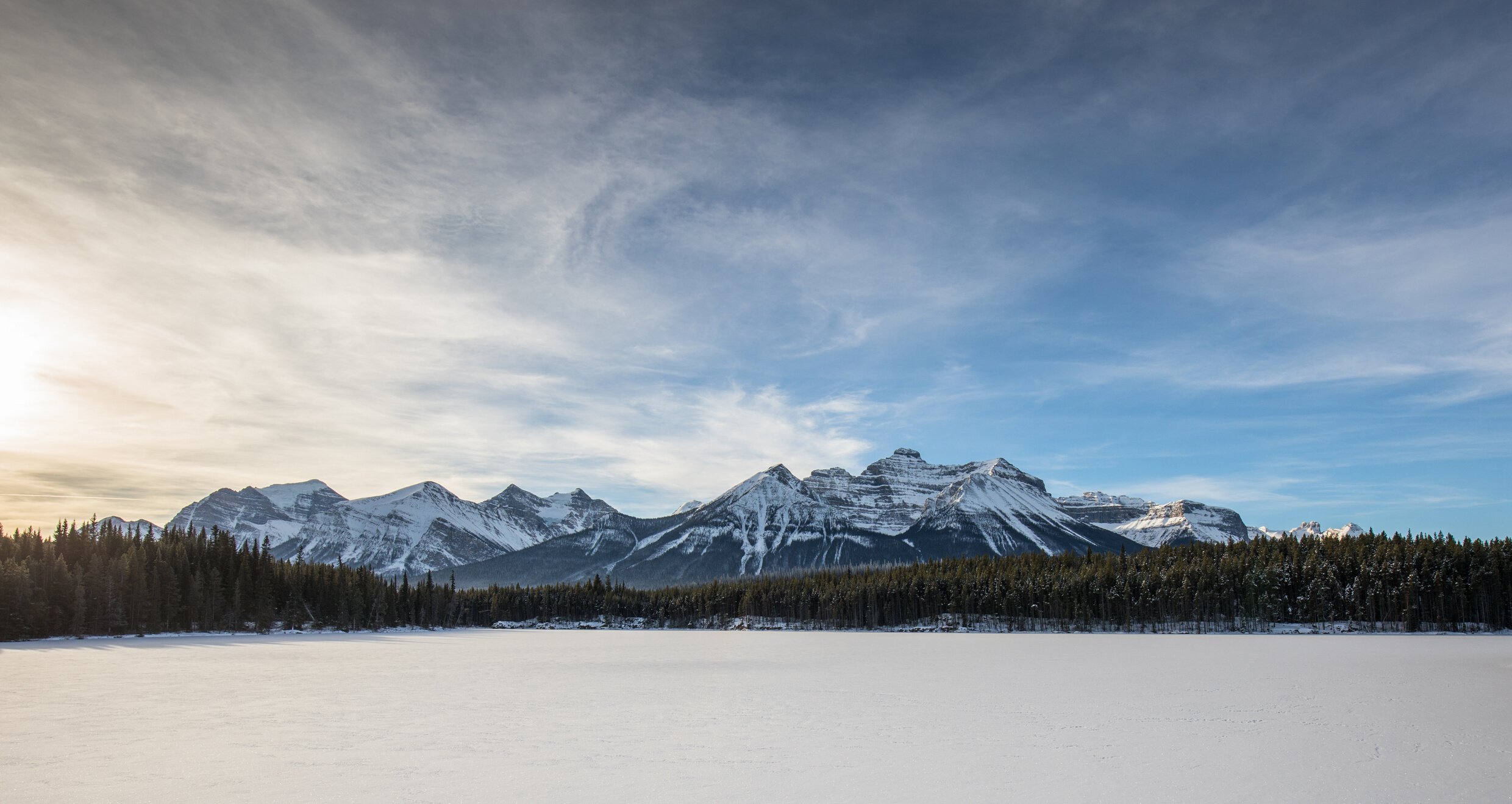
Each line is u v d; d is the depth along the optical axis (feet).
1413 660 277.44
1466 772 99.91
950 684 206.39
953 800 87.35
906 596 643.45
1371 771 100.42
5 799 88.58
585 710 157.69
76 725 138.21
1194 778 96.73
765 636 566.36
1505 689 188.03
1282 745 117.50
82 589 452.35
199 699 175.32
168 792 91.40
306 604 589.73
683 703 168.76
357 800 87.71
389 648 386.52
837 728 134.31
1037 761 106.93
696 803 85.97
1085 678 218.79
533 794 90.22
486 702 169.48
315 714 151.23
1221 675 224.53
